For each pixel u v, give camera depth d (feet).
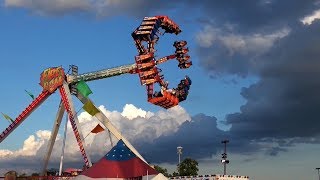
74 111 330.13
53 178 277.03
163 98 319.27
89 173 161.89
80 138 317.22
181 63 333.42
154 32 322.55
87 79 342.85
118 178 159.33
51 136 359.05
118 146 170.19
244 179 239.71
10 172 146.20
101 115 335.88
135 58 324.19
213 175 233.35
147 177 159.12
